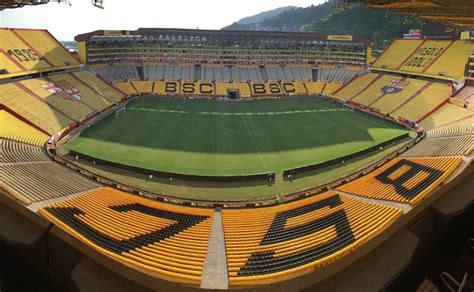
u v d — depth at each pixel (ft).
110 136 183.42
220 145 176.04
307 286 53.52
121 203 105.81
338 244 76.69
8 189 95.25
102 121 210.59
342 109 254.06
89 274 52.65
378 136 187.21
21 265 66.80
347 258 58.39
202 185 133.18
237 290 52.54
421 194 98.37
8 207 67.92
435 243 76.43
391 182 118.32
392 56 304.91
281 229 90.17
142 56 323.57
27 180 108.06
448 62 256.73
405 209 90.94
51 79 236.63
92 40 291.58
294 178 139.64
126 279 52.31
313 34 338.54
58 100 214.48
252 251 77.15
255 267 69.92
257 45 337.11
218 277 65.92
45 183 110.22
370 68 310.24
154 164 149.18
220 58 334.65
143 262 68.49
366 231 80.38
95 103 237.25
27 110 185.47
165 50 327.26
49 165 133.08
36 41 264.11
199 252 75.82
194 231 88.69
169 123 211.61
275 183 135.54
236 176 136.56
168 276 63.77
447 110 207.82
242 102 278.46
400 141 181.78
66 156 153.48
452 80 235.61
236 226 93.25
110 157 154.20
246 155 163.02
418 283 68.03
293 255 74.28
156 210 104.27
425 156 141.79
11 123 165.99
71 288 61.52
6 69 213.25
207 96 294.25
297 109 254.27
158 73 314.55
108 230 82.12
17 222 64.23
